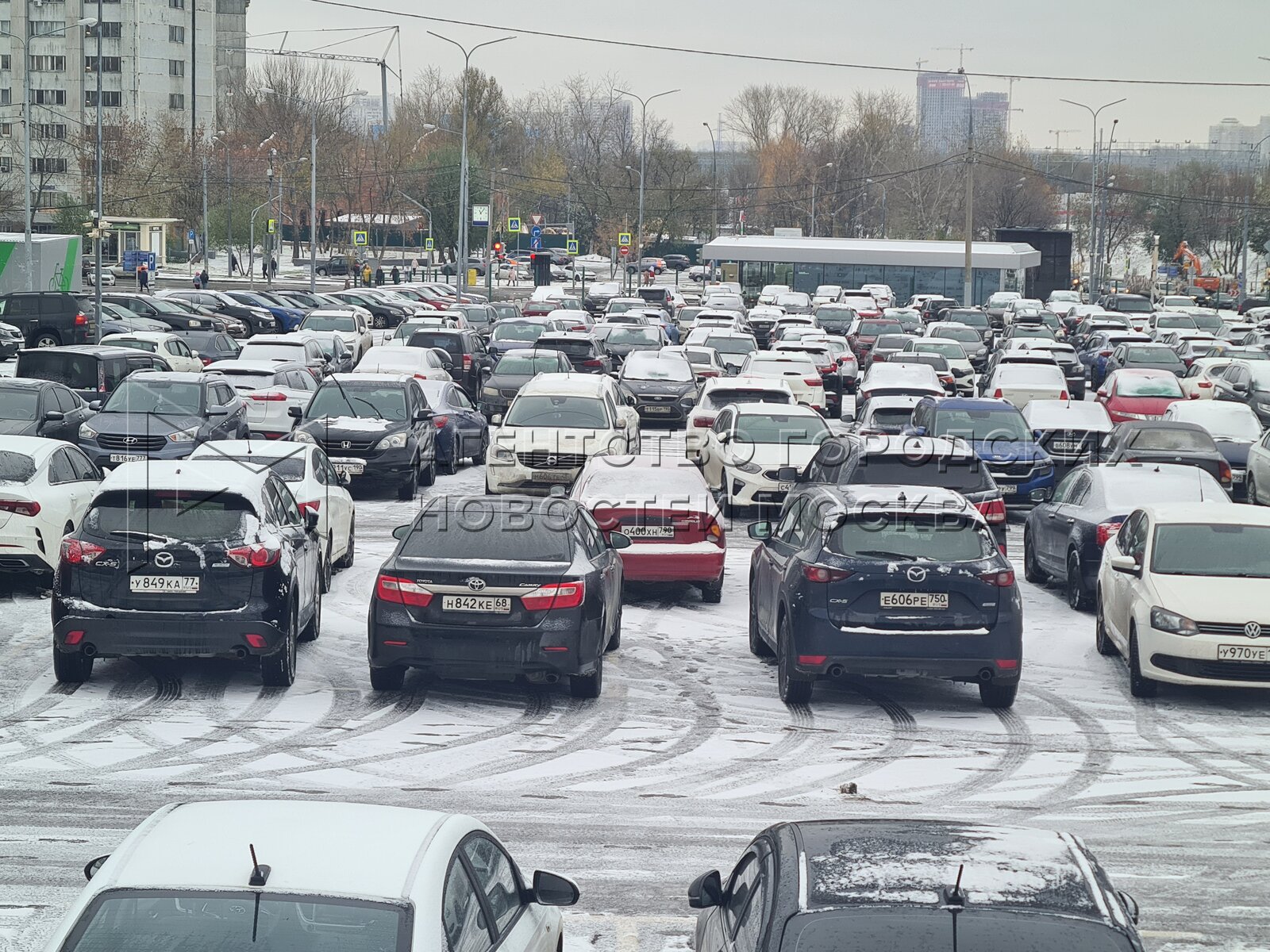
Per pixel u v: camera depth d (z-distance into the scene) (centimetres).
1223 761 1095
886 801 966
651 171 12912
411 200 11094
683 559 1638
